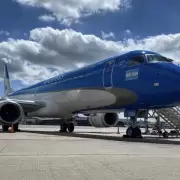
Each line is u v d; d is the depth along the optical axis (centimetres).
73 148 838
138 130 1385
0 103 1733
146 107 1309
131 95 1320
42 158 630
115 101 1417
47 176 449
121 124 5925
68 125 2266
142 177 446
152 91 1225
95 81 1551
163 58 1284
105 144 994
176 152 770
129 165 548
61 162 579
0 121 1730
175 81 1148
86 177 444
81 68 1767
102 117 1819
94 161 594
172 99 1170
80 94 1678
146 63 1277
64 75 1927
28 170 493
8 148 812
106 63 1512
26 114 2264
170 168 521
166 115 1808
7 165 539
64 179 430
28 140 1136
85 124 6588
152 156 679
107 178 438
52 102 2014
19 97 2594
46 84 2145
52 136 1479
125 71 1357
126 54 1402
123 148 859
